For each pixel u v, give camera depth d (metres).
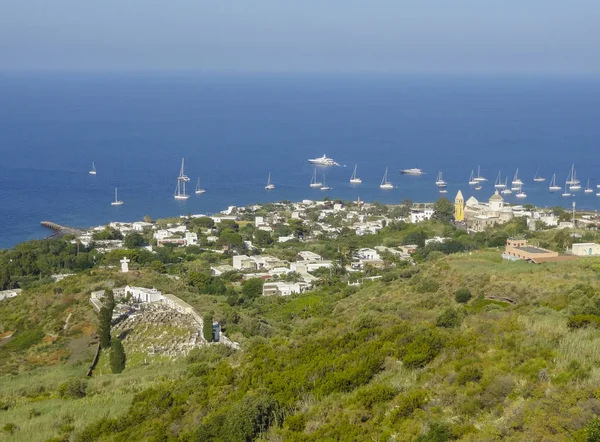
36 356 89.94
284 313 116.19
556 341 52.31
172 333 92.19
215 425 48.66
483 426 39.91
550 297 75.62
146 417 56.12
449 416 42.69
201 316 97.81
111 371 81.19
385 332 62.09
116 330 93.81
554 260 108.06
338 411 46.91
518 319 60.47
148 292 109.56
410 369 53.16
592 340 52.00
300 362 59.78
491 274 97.25
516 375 45.38
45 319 103.75
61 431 56.31
